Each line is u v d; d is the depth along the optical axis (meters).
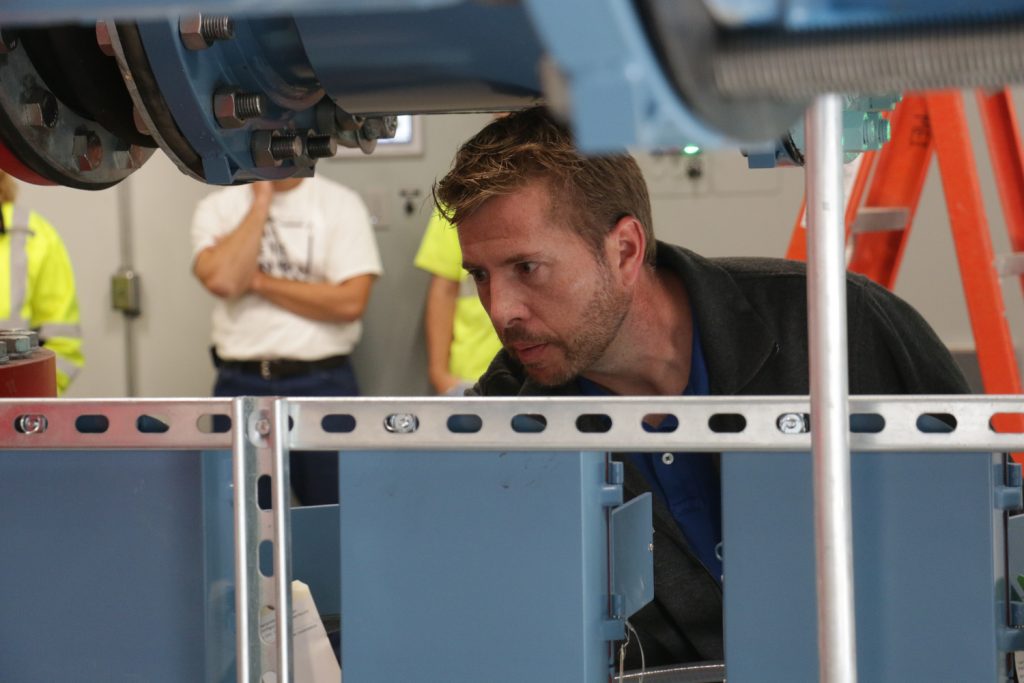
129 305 14.75
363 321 14.66
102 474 3.77
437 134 14.36
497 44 3.29
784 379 5.60
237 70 3.66
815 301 2.68
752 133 1.79
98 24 3.40
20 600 3.85
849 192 8.51
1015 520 4.20
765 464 3.54
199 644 3.77
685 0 1.57
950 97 8.37
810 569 3.54
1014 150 8.87
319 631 3.96
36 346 4.77
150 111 3.54
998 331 8.39
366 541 3.71
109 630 3.82
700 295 5.52
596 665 3.75
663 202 13.89
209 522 3.75
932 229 13.31
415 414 3.64
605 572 3.81
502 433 3.60
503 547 3.63
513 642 3.65
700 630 5.29
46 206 14.66
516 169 4.90
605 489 3.74
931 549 3.48
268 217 13.61
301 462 12.88
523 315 5.07
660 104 1.57
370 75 3.48
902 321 5.80
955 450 3.44
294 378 13.70
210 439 3.69
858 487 3.52
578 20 1.50
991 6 1.70
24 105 3.65
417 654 3.71
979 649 3.47
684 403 3.54
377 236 14.55
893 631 3.52
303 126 4.05
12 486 3.83
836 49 1.65
